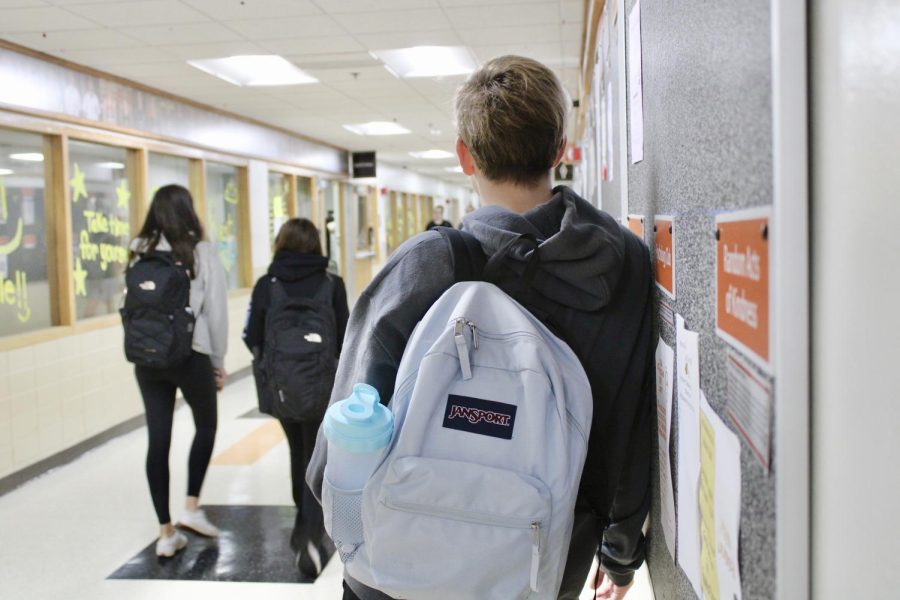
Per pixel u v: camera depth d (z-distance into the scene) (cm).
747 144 50
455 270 98
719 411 62
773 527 47
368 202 1431
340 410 90
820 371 43
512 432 87
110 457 471
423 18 454
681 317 80
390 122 895
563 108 108
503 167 107
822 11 41
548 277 97
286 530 335
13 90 450
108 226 562
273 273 289
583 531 102
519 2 426
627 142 144
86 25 426
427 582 86
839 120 39
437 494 85
